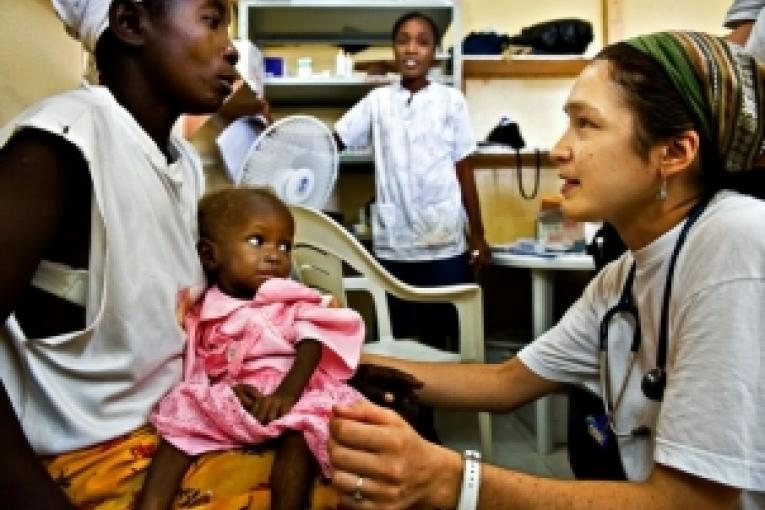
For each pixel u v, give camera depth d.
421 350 2.07
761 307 0.70
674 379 0.75
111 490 0.71
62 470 0.72
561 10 3.71
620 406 0.94
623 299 0.96
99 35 0.77
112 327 0.71
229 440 0.76
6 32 1.38
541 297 2.69
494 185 3.72
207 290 0.90
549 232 2.95
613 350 0.96
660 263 0.85
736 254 0.72
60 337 0.70
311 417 0.76
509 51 3.37
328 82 3.15
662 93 0.78
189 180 0.91
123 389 0.74
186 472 0.73
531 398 1.14
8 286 0.61
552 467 2.30
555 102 3.71
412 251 2.87
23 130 0.65
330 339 0.86
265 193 0.97
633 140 0.80
